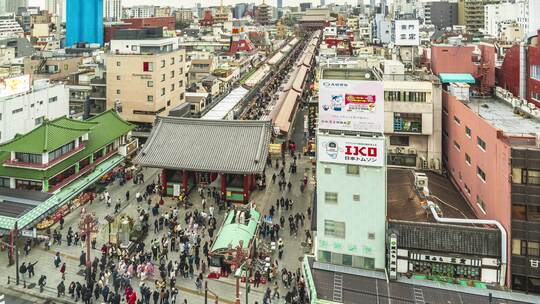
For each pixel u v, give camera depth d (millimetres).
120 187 68188
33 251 49469
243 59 169125
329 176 41844
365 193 41156
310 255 44250
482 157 46531
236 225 49781
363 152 40656
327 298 36375
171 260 47938
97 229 50906
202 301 41625
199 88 116812
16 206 52375
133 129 86750
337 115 42062
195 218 56844
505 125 48219
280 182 68812
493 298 36250
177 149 66000
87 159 67375
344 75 67250
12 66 124125
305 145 88750
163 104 95000
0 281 44062
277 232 53156
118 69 92125
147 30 100000
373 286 38156
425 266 39750
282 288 43625
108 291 40656
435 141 61438
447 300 36000
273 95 128875
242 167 61719
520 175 37438
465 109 53406
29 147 57938
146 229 53719
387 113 61094
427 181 53438
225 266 45906
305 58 175250
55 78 110250
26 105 74438
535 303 35875
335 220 42094
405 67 78125
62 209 56938
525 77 59000
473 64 68875
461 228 39656
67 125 67562
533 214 37125
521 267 37531
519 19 172500
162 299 40375
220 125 69438
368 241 41375
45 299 41469
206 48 185250
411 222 40750
